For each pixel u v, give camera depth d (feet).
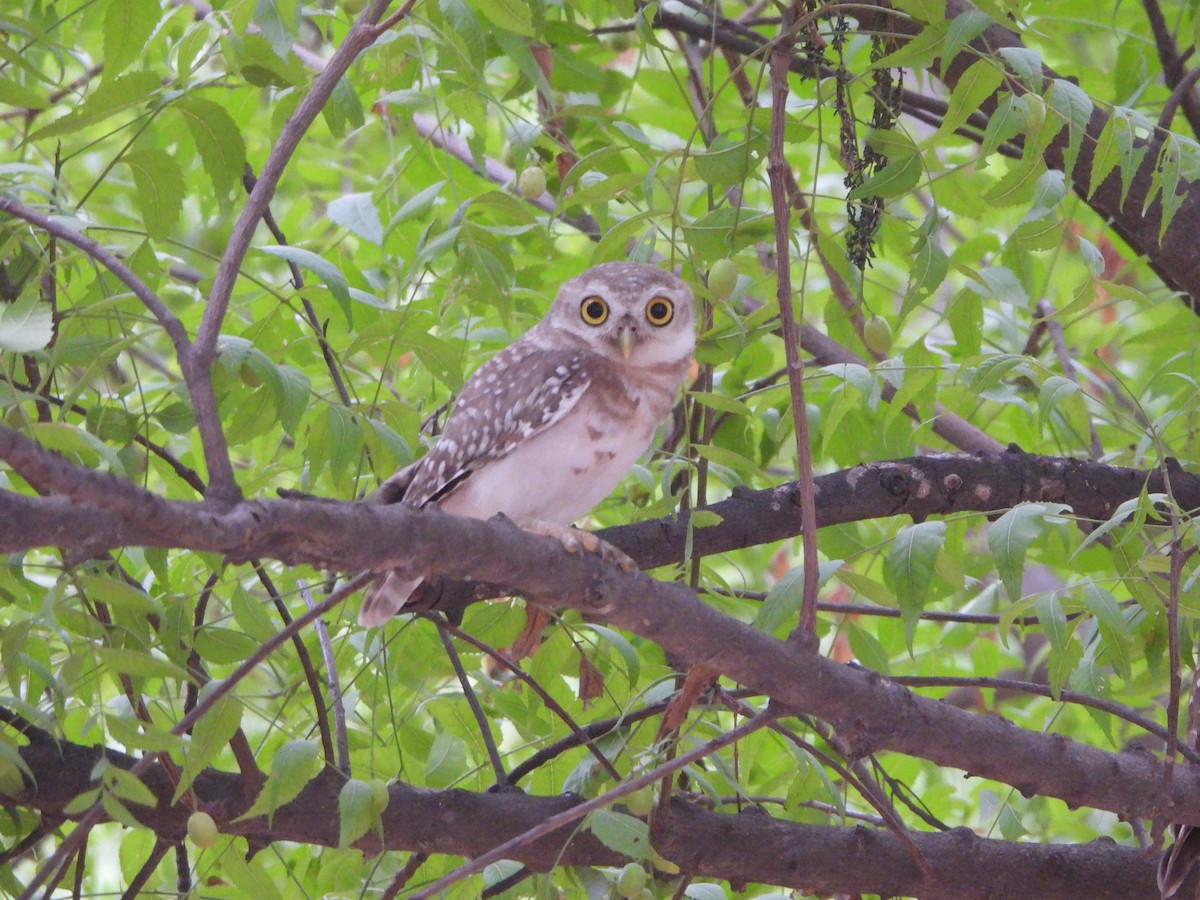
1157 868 25.82
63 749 22.81
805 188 45.80
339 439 24.39
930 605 38.99
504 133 37.83
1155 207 29.30
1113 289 25.32
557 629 27.68
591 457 28.45
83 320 22.68
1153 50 37.70
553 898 24.48
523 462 28.19
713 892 25.04
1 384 20.27
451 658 25.99
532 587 19.85
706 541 27.91
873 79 25.66
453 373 26.21
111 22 24.32
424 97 28.43
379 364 32.65
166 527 14.61
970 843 26.09
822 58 25.26
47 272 22.57
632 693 27.53
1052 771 24.04
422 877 27.84
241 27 25.81
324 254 37.09
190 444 30.30
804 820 31.35
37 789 22.35
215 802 23.30
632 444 28.81
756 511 28.12
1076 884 26.11
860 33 25.62
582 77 34.58
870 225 25.00
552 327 29.53
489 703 30.48
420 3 26.55
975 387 25.41
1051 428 35.29
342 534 17.07
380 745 28.58
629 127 29.99
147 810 23.20
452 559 18.57
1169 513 24.25
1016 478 28.58
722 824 25.23
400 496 28.55
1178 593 21.77
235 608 23.47
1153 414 39.99
